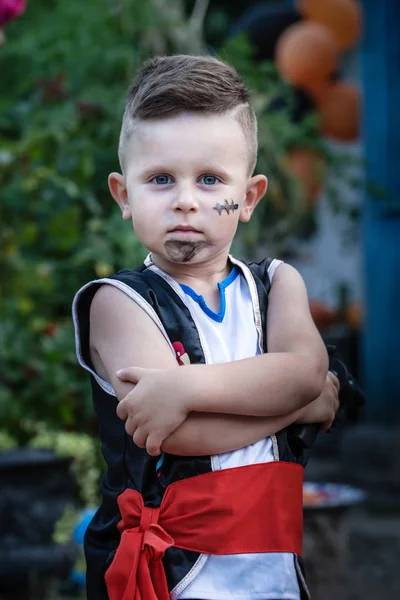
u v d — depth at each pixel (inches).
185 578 82.0
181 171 85.4
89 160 197.0
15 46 227.8
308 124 264.2
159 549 81.1
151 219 86.2
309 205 272.5
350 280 369.1
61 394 188.2
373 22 325.4
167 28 229.3
